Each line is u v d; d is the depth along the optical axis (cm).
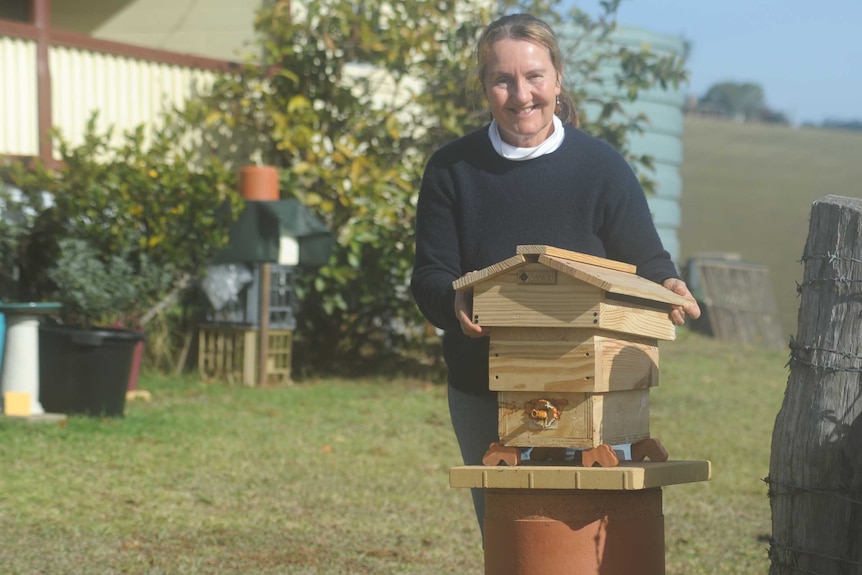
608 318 319
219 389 1098
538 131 357
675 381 1358
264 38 1280
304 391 1120
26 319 891
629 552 323
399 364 1304
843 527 357
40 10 1108
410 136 1270
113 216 1091
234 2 1395
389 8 1330
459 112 1223
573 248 358
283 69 1248
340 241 1189
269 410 1005
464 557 592
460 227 366
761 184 4253
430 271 363
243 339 1138
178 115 1212
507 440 329
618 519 322
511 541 324
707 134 5400
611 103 1273
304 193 1201
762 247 3272
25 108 1105
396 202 1217
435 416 1027
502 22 357
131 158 1161
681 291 357
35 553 564
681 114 1781
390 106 1374
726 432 1022
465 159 367
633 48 1598
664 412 1120
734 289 2036
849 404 356
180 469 764
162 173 1116
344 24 1237
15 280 1074
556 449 343
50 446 793
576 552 319
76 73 1153
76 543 586
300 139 1201
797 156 4891
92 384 902
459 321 337
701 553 615
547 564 320
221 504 682
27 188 1080
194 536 610
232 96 1238
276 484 741
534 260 321
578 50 1467
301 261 1163
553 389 323
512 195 359
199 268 1136
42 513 637
